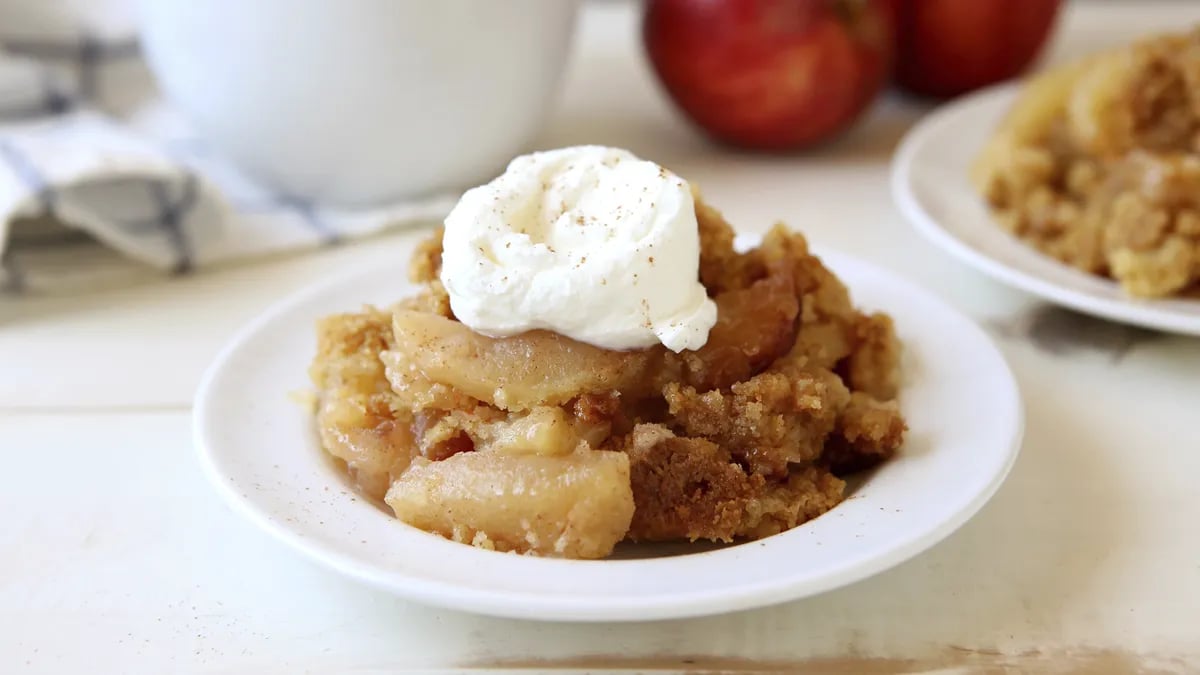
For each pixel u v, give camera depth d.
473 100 0.52
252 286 0.50
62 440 0.42
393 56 0.50
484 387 0.37
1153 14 0.78
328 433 0.38
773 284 0.39
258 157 0.53
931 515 0.35
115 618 0.36
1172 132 0.49
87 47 0.62
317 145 0.52
